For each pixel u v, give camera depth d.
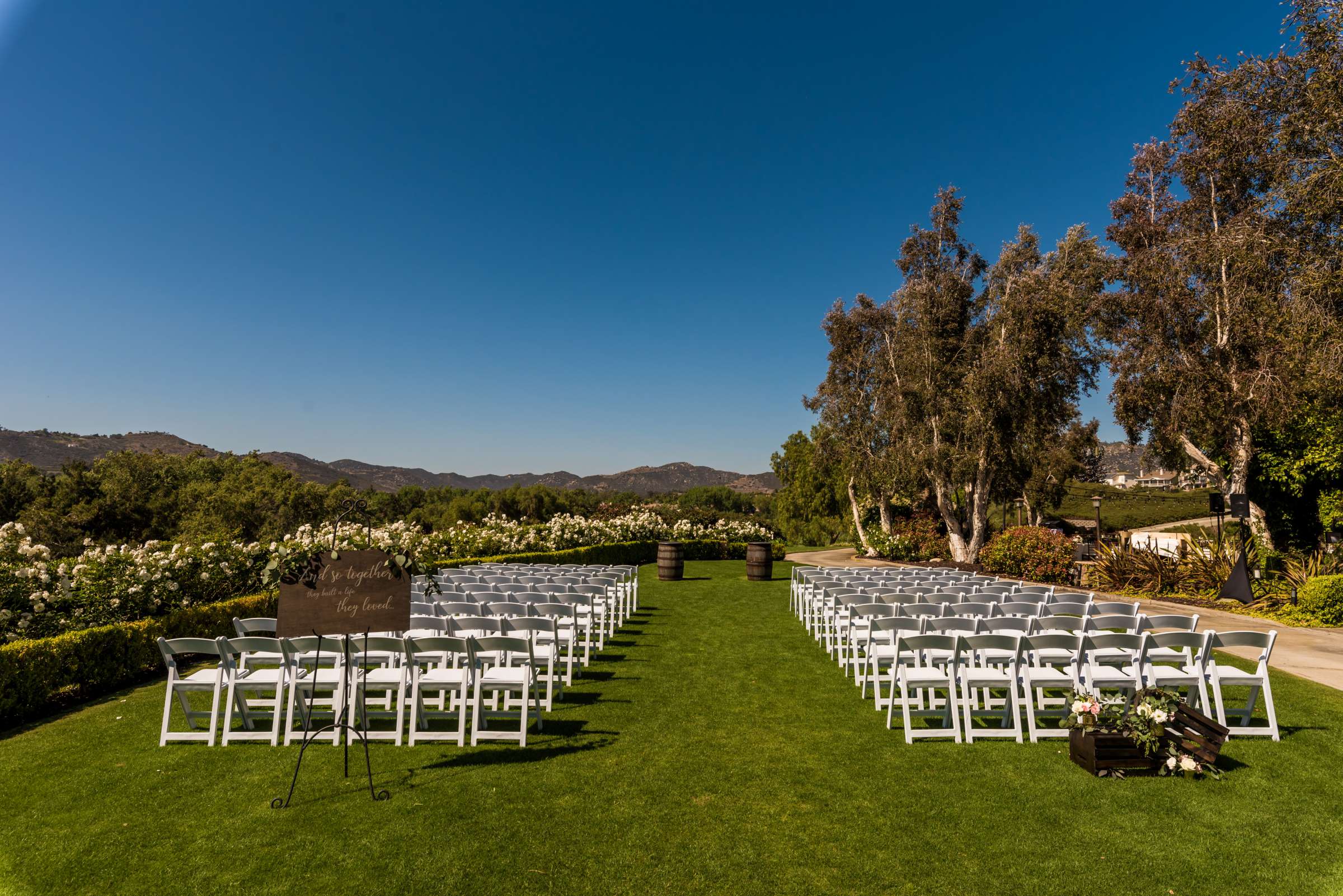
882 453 25.91
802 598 11.78
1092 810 4.34
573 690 7.30
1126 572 15.80
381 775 4.90
